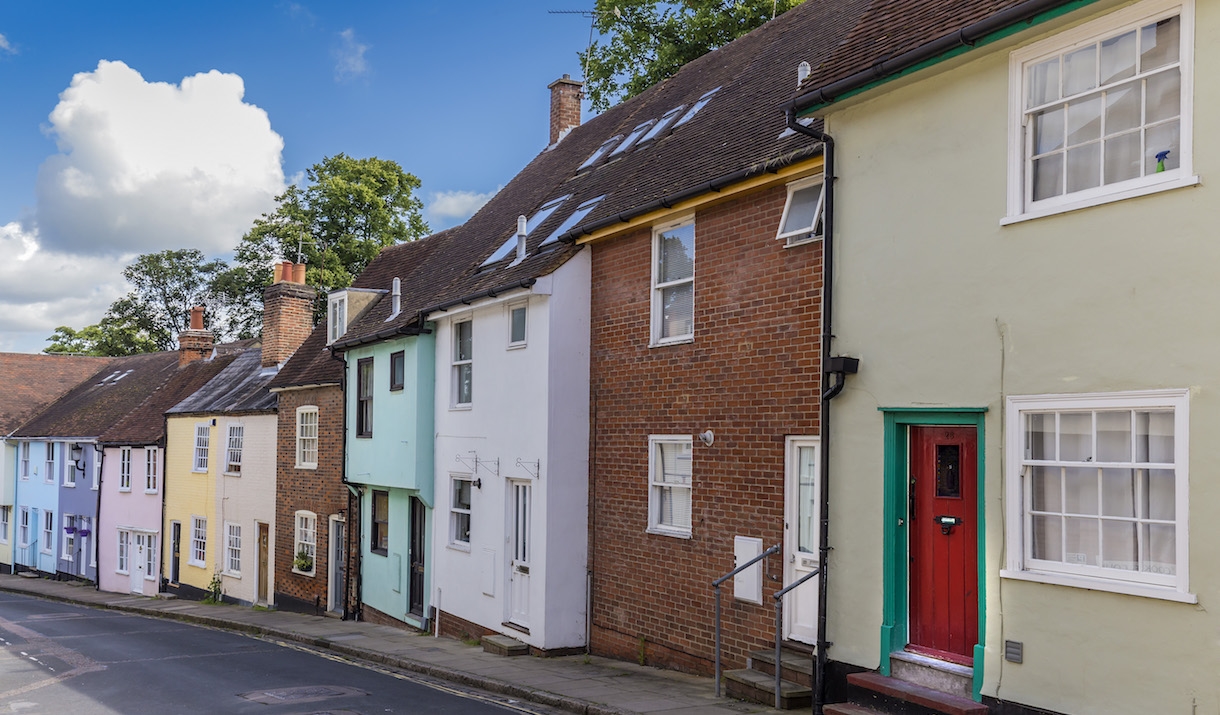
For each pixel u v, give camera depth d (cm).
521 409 1446
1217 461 632
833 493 916
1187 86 662
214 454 2767
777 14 2206
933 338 825
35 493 3891
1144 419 685
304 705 1053
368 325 2048
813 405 1002
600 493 1359
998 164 782
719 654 1032
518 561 1467
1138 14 694
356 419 2061
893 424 861
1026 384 749
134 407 3475
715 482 1134
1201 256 648
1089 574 708
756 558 1005
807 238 1018
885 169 880
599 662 1295
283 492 2414
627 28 2450
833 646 904
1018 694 738
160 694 1137
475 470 1593
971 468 819
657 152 1450
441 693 1139
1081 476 722
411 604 1842
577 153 1964
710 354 1152
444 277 1897
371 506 2028
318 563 2242
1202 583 634
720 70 1641
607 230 1325
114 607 2677
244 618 2152
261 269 4509
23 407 4162
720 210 1147
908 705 809
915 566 855
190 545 2884
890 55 841
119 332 5847
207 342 3594
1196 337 648
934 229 830
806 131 945
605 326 1365
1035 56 761
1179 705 641
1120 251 694
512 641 1416
